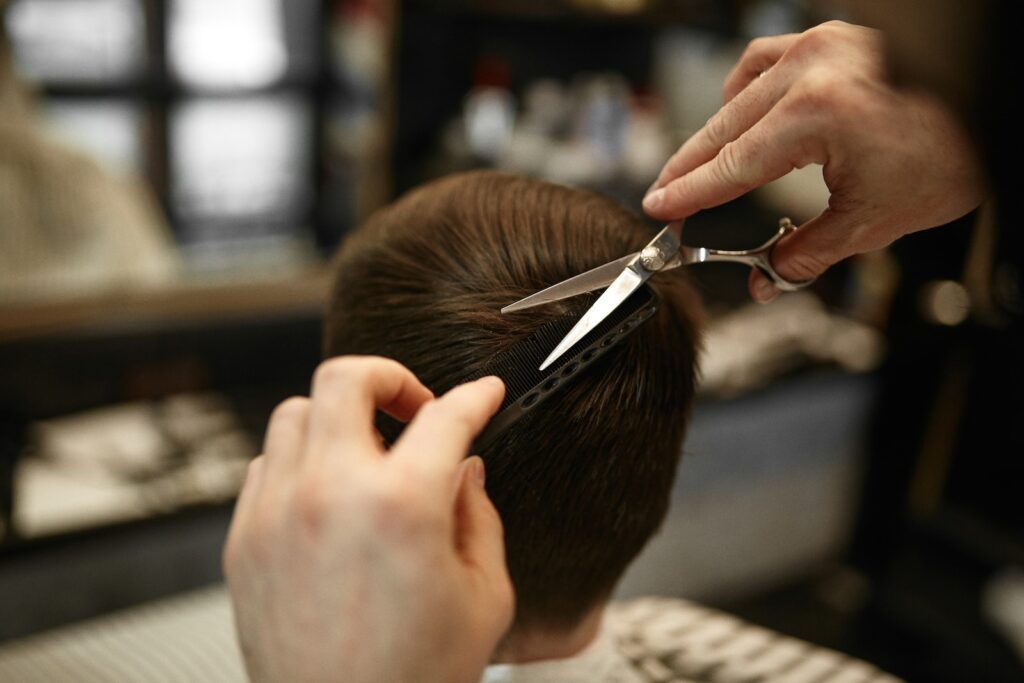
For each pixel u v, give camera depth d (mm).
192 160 1250
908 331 1603
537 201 543
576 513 553
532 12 1477
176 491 1215
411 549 339
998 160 239
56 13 1106
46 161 1149
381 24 1352
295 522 350
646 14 1557
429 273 524
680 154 526
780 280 542
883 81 412
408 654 347
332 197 1380
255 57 1254
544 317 504
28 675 1027
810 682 743
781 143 466
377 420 530
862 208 486
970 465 1659
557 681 625
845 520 1911
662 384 547
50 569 1157
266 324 1362
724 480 1695
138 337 1268
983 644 1646
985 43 227
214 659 1052
